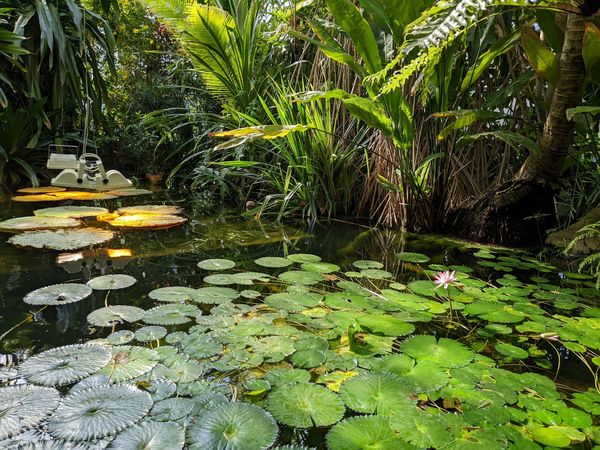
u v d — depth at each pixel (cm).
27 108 348
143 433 77
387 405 88
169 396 89
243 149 331
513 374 103
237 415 83
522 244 225
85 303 134
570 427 84
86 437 76
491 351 116
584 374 106
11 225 217
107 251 190
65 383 92
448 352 111
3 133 327
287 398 89
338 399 90
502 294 155
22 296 138
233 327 121
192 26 331
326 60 314
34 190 317
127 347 107
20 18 334
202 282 157
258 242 220
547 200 222
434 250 215
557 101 193
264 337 116
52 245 189
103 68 488
